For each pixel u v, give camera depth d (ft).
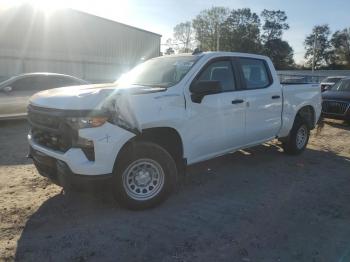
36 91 33.99
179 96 15.37
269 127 20.79
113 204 15.23
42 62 85.20
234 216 14.52
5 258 11.18
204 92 15.97
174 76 16.72
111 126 13.24
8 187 16.92
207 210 15.02
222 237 12.80
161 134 15.43
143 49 108.37
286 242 12.59
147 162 14.43
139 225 13.50
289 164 22.18
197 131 16.21
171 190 15.20
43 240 12.28
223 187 17.79
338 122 42.47
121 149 13.78
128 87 14.79
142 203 14.49
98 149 13.00
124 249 11.84
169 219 14.07
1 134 29.17
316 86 25.11
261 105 19.80
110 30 98.58
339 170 21.38
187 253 11.71
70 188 13.75
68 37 89.35
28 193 16.24
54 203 15.20
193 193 16.89
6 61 79.10
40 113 14.01
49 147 14.11
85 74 94.43
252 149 25.53
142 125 13.98
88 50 94.27
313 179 19.47
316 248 12.26
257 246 12.26
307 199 16.56
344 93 40.55
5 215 13.98
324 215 14.89
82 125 12.94
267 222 14.07
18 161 21.25
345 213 15.15
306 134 24.61
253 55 20.12
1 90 32.37
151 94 14.55
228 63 18.37
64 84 35.76
